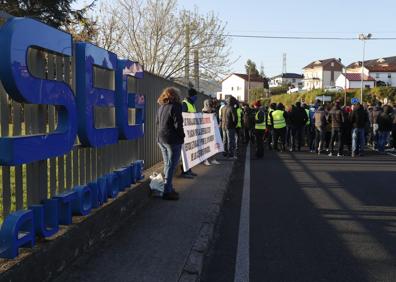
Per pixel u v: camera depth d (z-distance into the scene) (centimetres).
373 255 566
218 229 679
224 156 1533
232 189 1003
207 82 3081
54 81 455
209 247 593
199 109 2017
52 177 483
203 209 743
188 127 1070
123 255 517
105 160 631
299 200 888
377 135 1936
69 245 468
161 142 798
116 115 664
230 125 1470
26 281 383
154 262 498
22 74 397
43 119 462
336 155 1753
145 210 734
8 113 411
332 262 541
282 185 1057
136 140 782
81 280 443
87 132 538
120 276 456
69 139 487
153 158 1021
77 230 488
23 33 398
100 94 581
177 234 602
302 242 617
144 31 2820
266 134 2017
